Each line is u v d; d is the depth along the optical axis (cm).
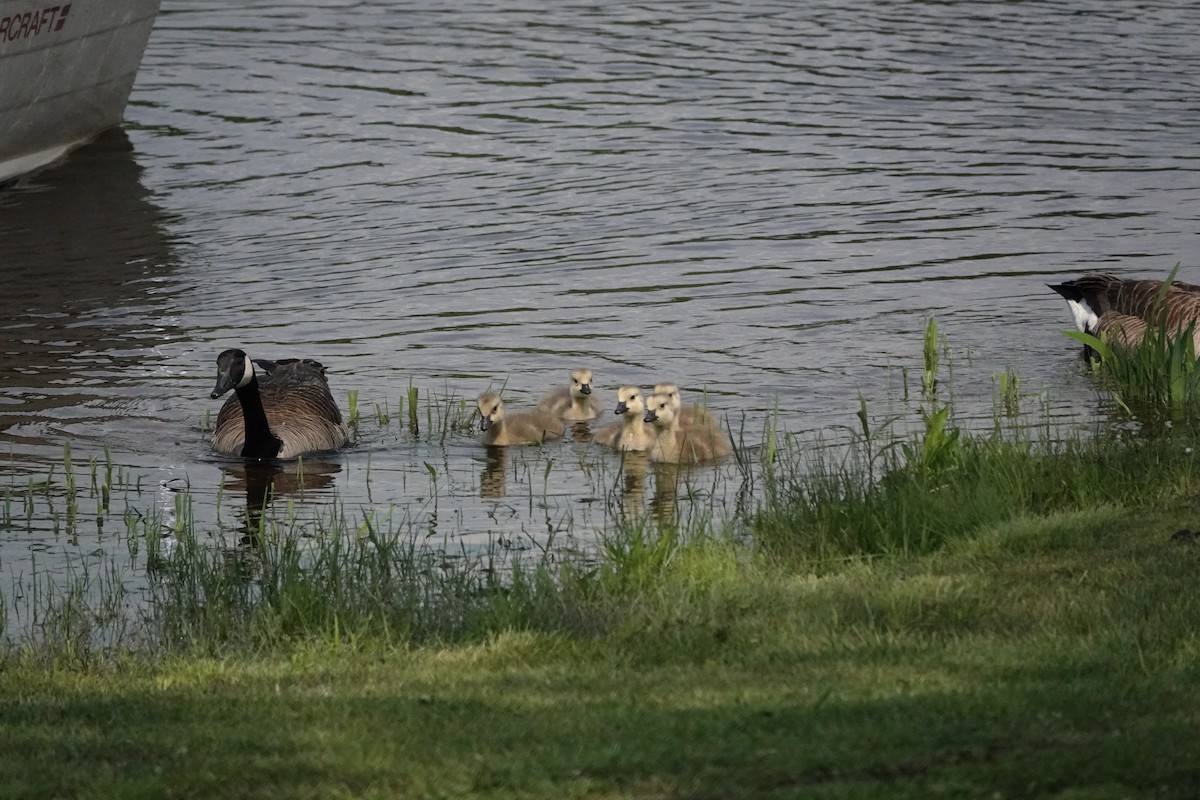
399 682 974
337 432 1777
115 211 2739
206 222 2664
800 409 1794
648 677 952
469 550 1382
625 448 1734
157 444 1742
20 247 2539
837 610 1070
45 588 1305
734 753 784
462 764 791
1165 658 914
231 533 1453
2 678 1050
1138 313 1950
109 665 1090
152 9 3192
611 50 3978
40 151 3048
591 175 2916
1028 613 1030
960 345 2023
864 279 2309
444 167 2980
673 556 1257
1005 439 1545
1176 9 4428
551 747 812
